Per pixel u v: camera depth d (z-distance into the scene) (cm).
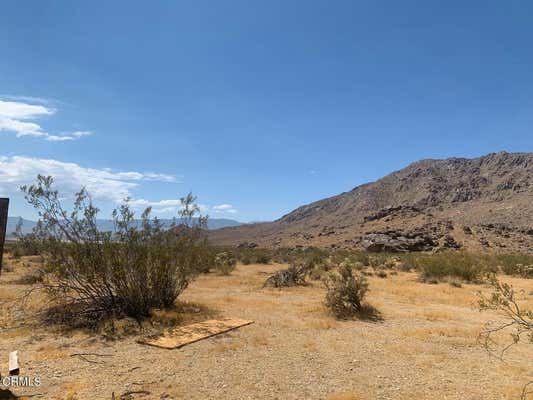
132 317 1015
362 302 1299
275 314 1136
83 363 700
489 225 7800
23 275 1750
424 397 582
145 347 798
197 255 1206
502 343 870
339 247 7500
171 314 1041
